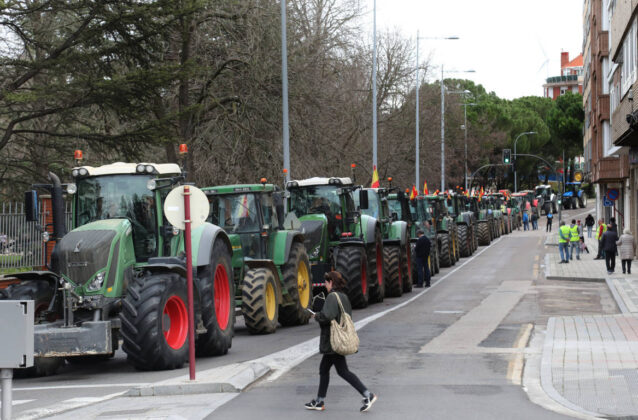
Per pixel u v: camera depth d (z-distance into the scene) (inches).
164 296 660.7
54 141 1664.6
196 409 486.3
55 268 679.7
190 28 1619.1
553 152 5743.1
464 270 1975.9
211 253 739.4
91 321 647.8
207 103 1740.9
